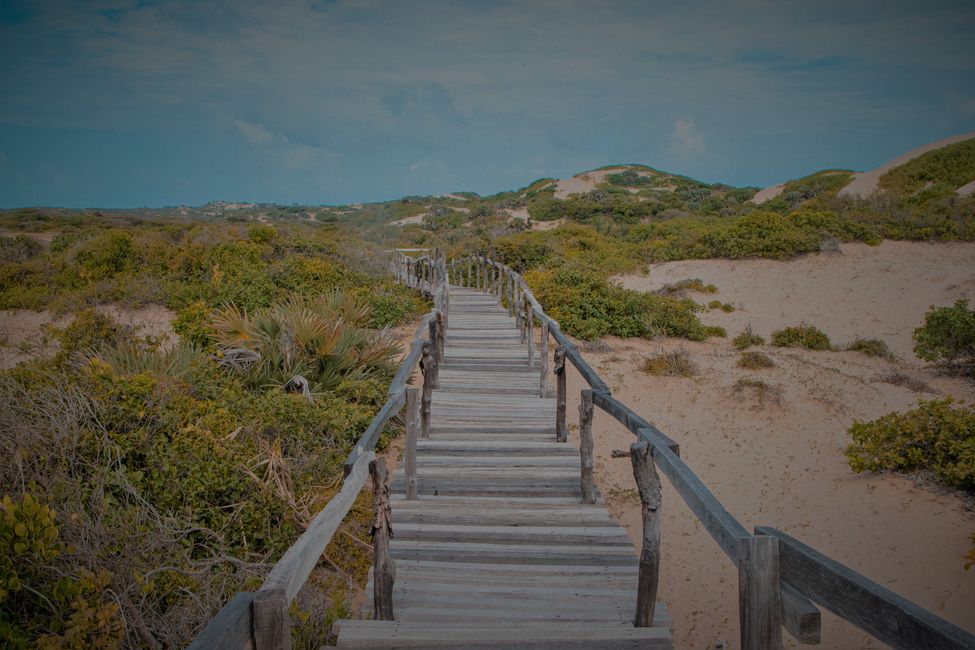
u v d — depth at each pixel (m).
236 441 6.21
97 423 5.41
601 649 3.25
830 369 12.33
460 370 10.52
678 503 7.30
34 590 3.42
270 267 16.36
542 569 4.67
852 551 5.91
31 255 21.78
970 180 28.75
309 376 9.17
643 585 3.65
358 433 7.77
